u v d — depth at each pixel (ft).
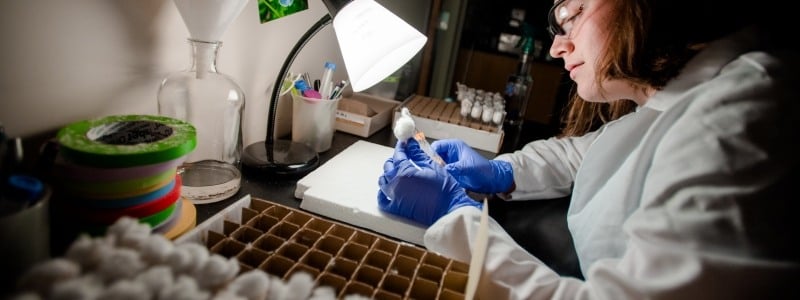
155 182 1.98
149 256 1.43
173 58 2.75
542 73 9.87
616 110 3.88
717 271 1.73
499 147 4.59
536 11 10.40
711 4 2.31
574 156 3.92
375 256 2.04
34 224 1.56
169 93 2.65
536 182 3.69
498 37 10.74
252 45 3.37
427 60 7.89
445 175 2.83
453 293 1.80
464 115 4.84
